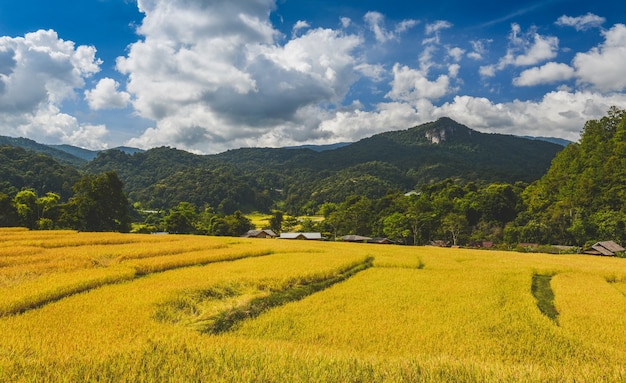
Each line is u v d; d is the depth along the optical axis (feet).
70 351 29.91
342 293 63.93
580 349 38.96
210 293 59.36
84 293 55.52
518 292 66.74
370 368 26.30
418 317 49.83
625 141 263.49
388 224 310.65
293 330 43.86
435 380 24.54
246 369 24.86
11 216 226.38
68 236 142.20
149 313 45.29
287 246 141.90
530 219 280.72
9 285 56.95
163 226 329.11
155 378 23.31
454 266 99.45
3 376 22.66
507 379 24.66
